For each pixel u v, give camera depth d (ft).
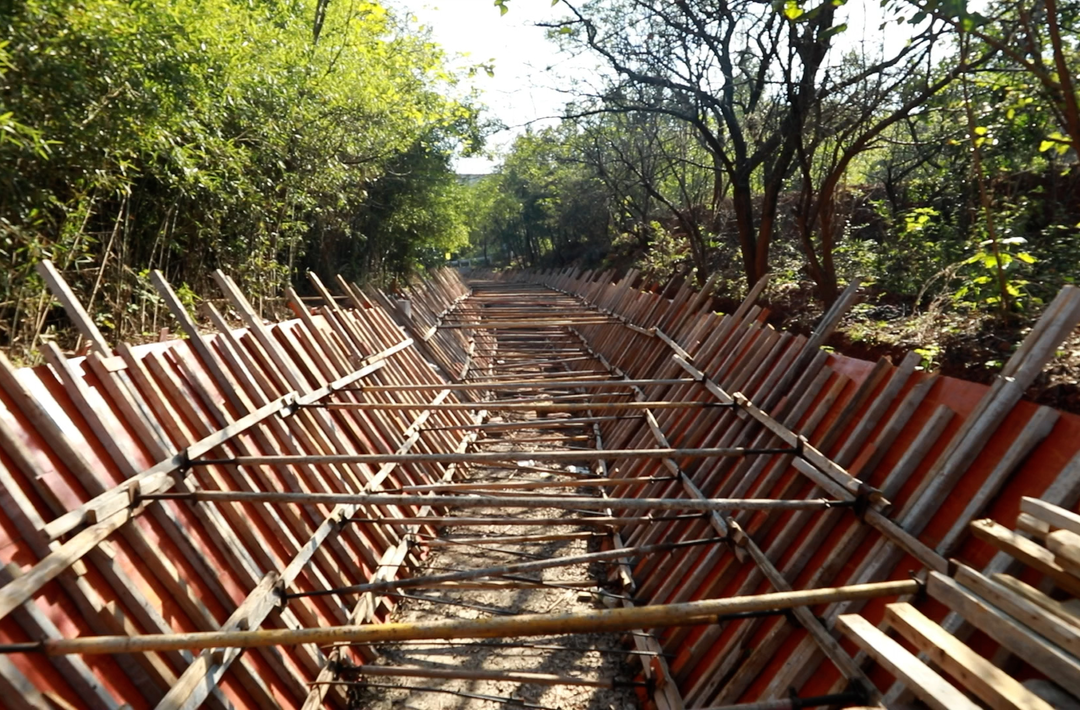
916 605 9.83
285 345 20.56
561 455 14.01
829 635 11.07
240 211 26.66
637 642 15.46
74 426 11.56
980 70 21.20
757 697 12.11
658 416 25.57
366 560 17.72
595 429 31.35
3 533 9.53
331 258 46.06
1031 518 8.52
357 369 24.41
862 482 12.38
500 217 131.64
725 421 19.39
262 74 25.13
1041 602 7.50
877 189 42.93
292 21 34.55
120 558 11.21
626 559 19.27
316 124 31.53
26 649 8.41
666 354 30.14
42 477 10.42
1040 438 9.73
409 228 58.44
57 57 15.05
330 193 35.73
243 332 18.51
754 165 31.07
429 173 55.72
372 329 29.12
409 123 42.75
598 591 18.25
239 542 13.48
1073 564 7.41
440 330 43.19
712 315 26.05
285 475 16.61
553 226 107.55
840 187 34.96
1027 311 19.07
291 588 14.10
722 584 14.84
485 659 15.83
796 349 18.10
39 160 15.72
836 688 10.53
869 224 36.58
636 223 66.49
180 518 12.55
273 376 18.71
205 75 21.11
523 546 21.36
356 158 39.50
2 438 10.21
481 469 28.30
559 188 85.61
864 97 25.44
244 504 14.56
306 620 14.26
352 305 38.52
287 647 13.57
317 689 13.47
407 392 27.25
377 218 53.21
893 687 9.29
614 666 15.60
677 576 16.22
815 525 13.21
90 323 13.15
